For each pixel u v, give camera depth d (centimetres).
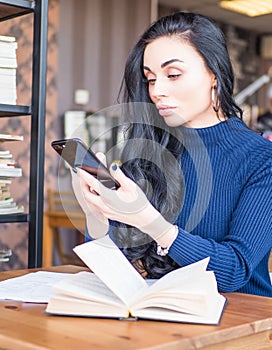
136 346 108
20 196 564
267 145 173
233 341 125
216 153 174
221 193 171
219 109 175
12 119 566
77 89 676
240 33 875
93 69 691
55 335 115
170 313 126
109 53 707
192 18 168
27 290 156
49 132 646
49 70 650
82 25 680
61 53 661
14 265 556
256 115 895
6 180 235
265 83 905
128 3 721
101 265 134
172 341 112
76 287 134
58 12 657
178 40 164
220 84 169
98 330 119
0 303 144
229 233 165
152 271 169
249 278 165
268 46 895
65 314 131
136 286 138
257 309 140
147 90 178
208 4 759
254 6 760
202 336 116
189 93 164
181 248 151
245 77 877
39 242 234
